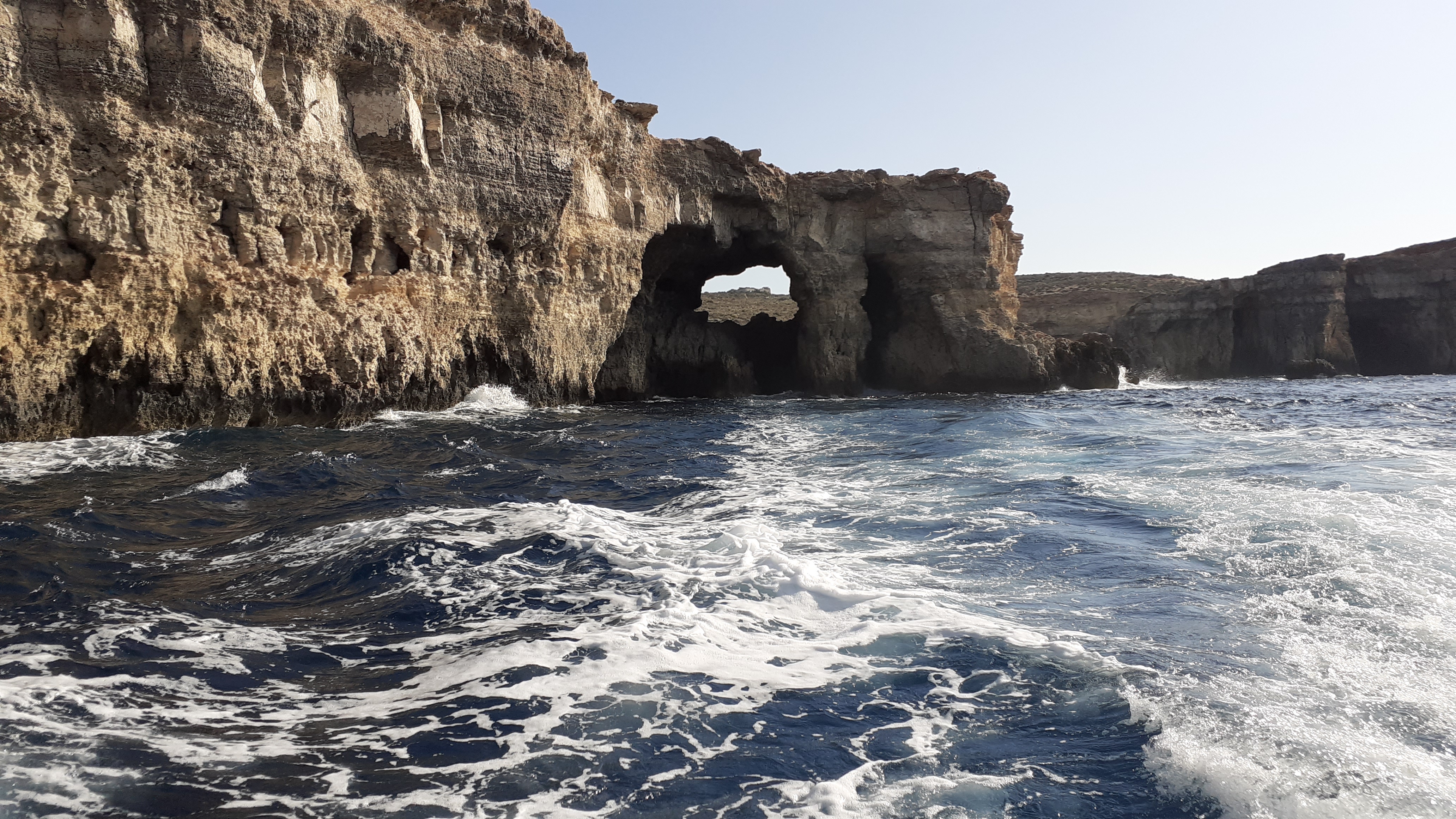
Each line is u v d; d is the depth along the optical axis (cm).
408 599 785
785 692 589
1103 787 471
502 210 2533
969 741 523
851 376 4025
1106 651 646
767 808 455
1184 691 571
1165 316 5900
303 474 1361
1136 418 2469
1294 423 2294
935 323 4138
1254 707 545
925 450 1761
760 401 3619
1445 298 5616
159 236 1678
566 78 2752
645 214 3278
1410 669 600
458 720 550
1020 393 4031
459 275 2447
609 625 709
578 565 884
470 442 1805
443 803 456
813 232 3941
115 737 513
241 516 1106
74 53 1560
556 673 616
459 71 2397
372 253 2209
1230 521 1029
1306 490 1197
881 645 669
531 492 1309
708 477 1455
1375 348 5975
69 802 443
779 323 4512
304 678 619
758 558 890
